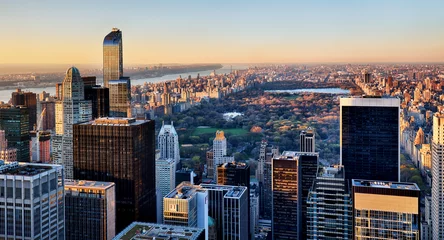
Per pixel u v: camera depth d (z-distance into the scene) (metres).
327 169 185.12
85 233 167.12
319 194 156.62
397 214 142.50
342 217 154.75
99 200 164.88
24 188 116.50
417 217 141.00
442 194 168.75
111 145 192.38
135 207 191.38
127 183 191.12
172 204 162.38
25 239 117.75
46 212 122.00
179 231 129.38
